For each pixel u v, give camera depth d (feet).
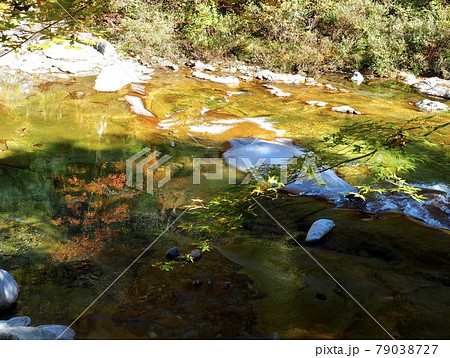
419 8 33.78
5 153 13.41
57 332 6.28
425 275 8.30
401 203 11.54
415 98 22.99
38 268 8.21
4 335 5.89
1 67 21.89
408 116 19.17
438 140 16.10
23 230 9.51
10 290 7.16
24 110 17.21
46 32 8.04
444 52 28.76
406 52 30.07
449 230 10.22
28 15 7.67
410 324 6.82
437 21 29.55
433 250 9.18
